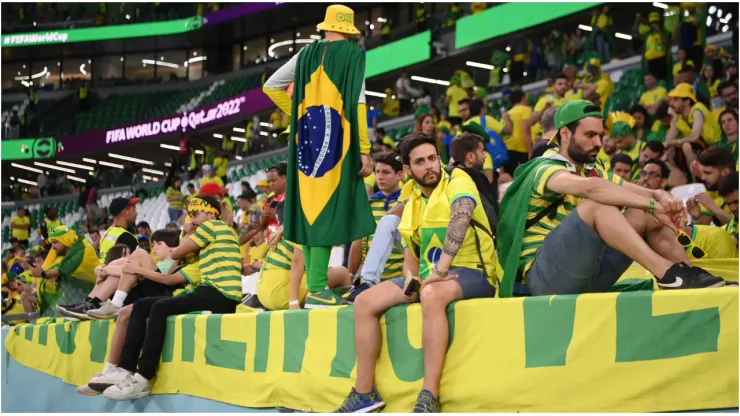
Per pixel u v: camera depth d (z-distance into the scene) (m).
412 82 18.27
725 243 4.05
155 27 26.25
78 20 29.00
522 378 2.89
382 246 4.11
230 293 4.96
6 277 10.47
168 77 29.88
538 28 16.03
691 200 4.64
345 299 4.07
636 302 2.69
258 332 4.11
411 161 3.41
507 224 3.23
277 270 4.79
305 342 3.79
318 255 4.12
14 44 27.69
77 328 5.91
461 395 3.04
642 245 2.81
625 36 15.50
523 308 2.92
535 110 8.62
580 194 2.89
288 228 4.13
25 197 24.81
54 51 30.58
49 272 6.95
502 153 7.43
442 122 12.84
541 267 3.06
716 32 12.55
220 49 29.00
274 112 20.48
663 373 2.62
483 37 15.95
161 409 4.82
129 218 6.34
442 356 3.09
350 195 4.13
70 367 6.00
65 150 25.22
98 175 23.78
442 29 18.23
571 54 14.11
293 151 4.20
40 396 6.48
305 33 27.19
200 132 23.97
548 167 3.08
